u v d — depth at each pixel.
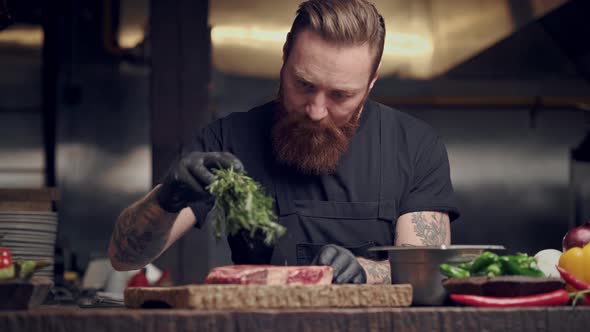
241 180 1.70
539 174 6.67
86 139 6.26
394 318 1.52
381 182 2.31
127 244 1.98
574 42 5.26
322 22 1.99
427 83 6.34
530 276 1.65
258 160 2.31
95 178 6.24
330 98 2.05
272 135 2.30
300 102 2.06
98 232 6.20
